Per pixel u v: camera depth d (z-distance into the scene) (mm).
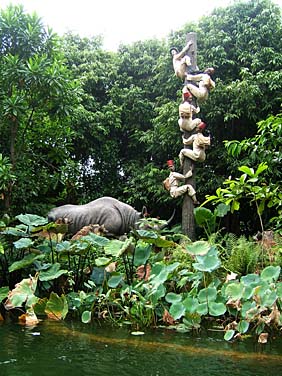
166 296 3668
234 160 9047
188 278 3893
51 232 4609
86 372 2303
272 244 4848
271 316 3242
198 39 10148
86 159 11523
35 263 4273
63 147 6852
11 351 2709
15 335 3166
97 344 2932
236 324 3369
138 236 4156
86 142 10883
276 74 9023
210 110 9289
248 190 4473
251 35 9758
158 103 11039
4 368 2346
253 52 9867
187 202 6363
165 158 10828
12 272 4688
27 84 6008
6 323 3609
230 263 4430
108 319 3771
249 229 10078
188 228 6293
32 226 4617
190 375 2295
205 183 9453
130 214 6238
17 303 3684
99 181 11570
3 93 5969
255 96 9125
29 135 6613
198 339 3137
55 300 3803
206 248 3783
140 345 2926
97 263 4012
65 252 4348
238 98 8992
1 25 5988
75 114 6930
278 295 3213
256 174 4324
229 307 3604
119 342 2998
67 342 2971
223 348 2879
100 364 2461
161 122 9844
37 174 6863
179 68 6508
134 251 4258
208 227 5609
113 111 11055
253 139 4742
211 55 9766
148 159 11539
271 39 9867
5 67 5848
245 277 3506
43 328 3420
